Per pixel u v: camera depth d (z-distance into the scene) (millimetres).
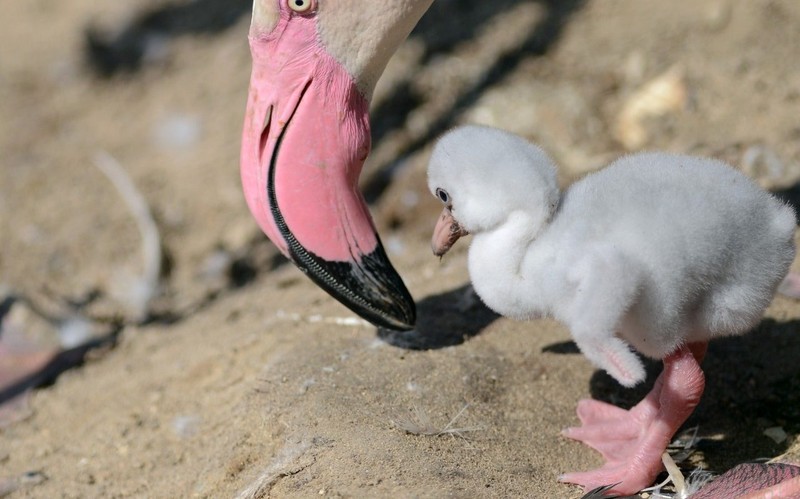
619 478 5805
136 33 15391
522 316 5945
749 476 5523
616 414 6391
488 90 11477
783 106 10156
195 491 6406
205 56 14578
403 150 11062
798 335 7219
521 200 5676
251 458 6387
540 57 11859
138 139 13359
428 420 6266
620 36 11859
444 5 13133
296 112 6336
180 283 10719
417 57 12297
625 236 5430
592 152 10289
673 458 6188
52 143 13648
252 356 7574
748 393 6809
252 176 6453
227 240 11172
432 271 8648
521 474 5918
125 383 8258
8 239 11797
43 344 9172
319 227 6328
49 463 7492
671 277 5363
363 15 6277
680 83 10656
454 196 5906
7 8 16828
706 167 5738
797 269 7770
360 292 6441
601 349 5191
